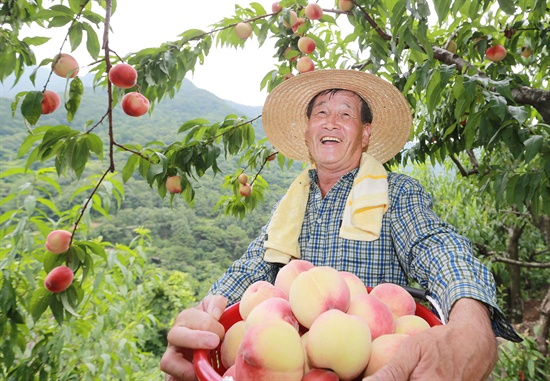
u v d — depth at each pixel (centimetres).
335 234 156
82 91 198
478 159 449
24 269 238
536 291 988
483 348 83
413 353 76
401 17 180
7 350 230
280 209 170
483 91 179
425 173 538
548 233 387
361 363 80
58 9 183
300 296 93
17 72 235
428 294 117
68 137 185
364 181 152
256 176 322
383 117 195
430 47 181
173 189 236
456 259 112
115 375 391
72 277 202
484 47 254
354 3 220
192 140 259
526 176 185
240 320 115
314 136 176
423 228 132
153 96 255
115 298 378
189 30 237
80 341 339
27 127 182
